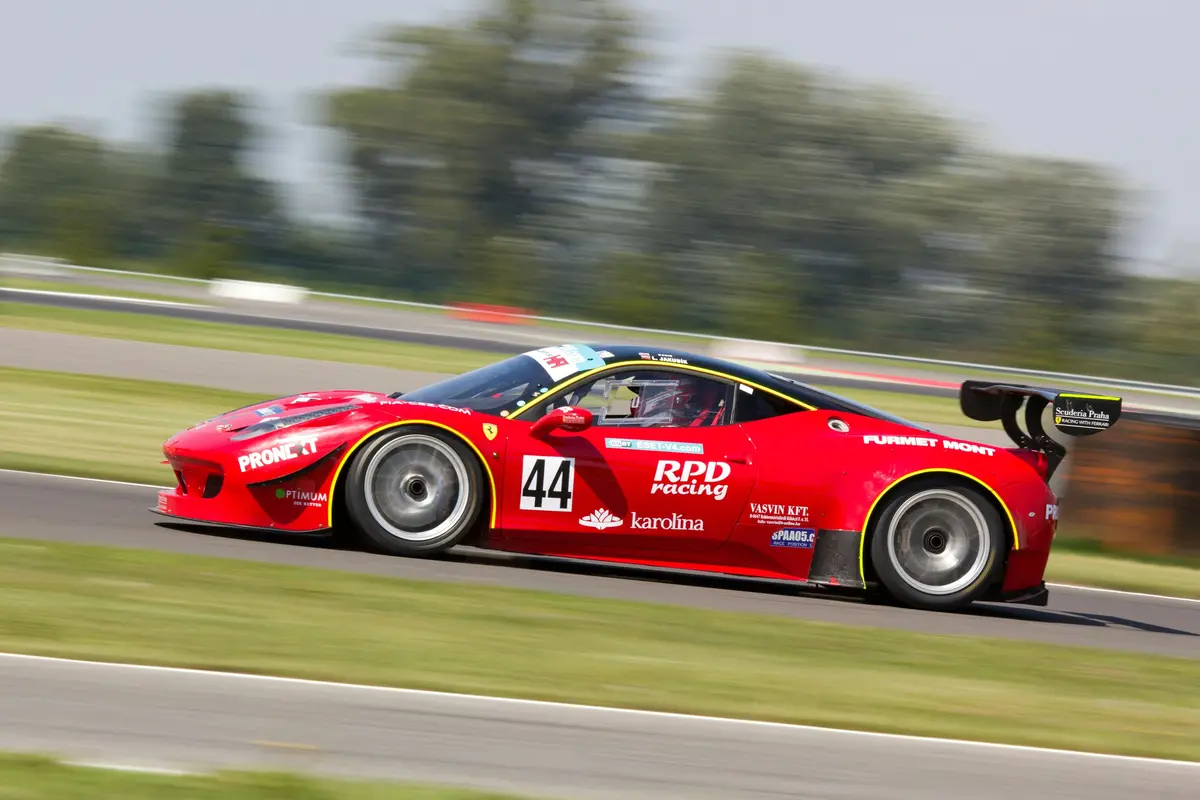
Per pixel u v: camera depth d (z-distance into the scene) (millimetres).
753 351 106562
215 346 67250
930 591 24891
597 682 17062
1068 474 38750
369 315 107125
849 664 19656
